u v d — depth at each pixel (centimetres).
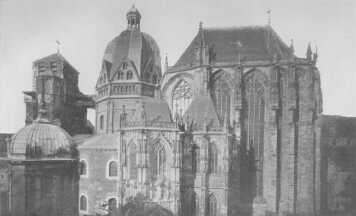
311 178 8831
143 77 10119
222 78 9544
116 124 9994
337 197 8731
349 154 8781
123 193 8100
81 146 8831
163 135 8088
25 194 6794
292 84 8906
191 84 9706
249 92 9388
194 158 8544
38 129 7369
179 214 7962
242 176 9012
